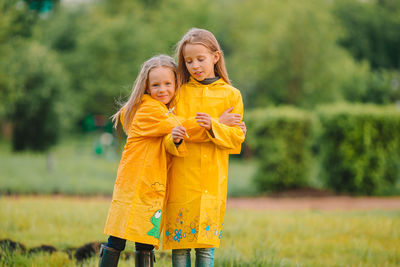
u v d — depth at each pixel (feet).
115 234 9.83
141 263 10.32
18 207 21.74
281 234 18.38
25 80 69.92
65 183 38.34
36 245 15.01
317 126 41.32
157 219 9.95
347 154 38.96
